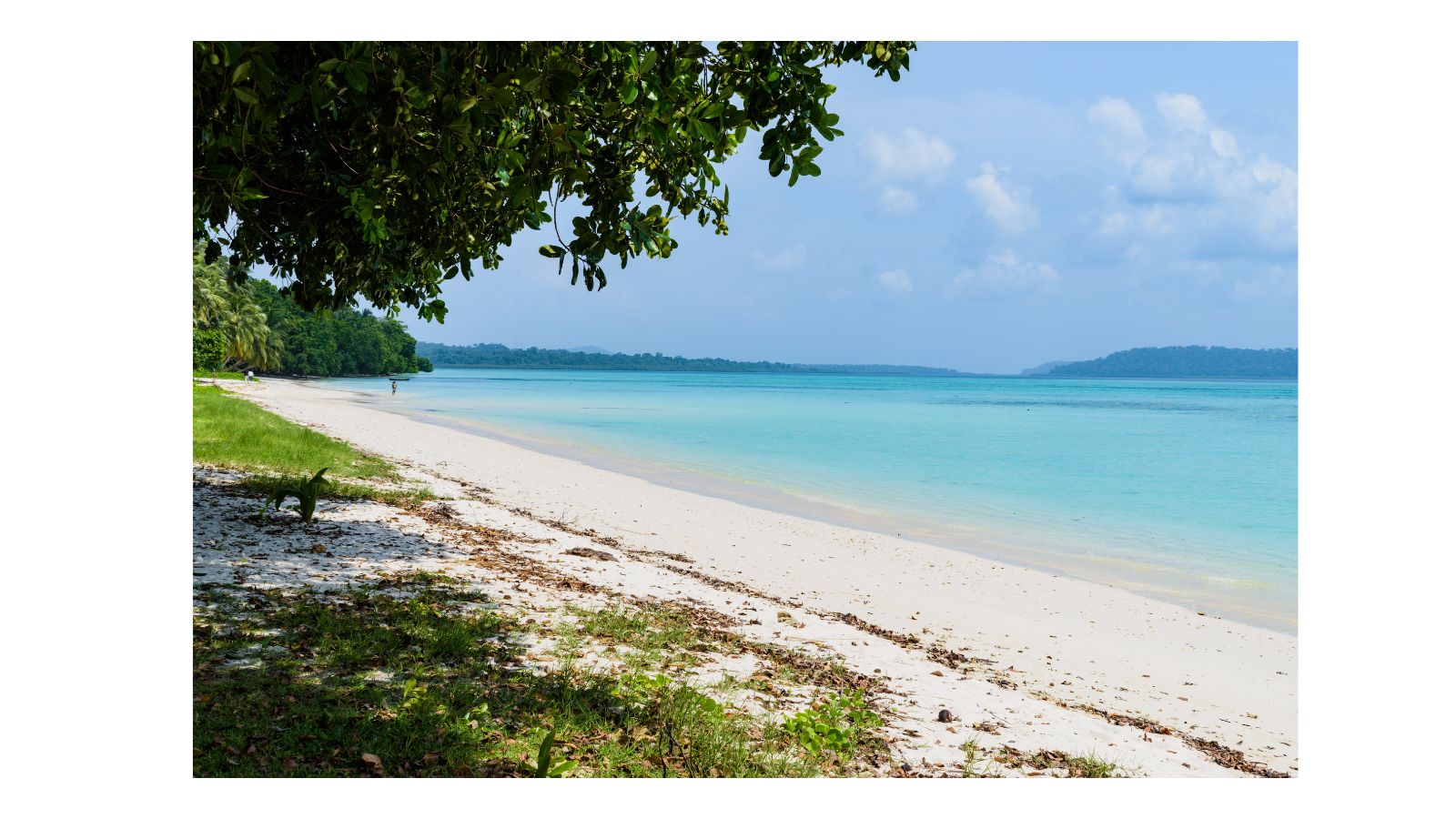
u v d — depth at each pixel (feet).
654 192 17.38
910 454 122.11
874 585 43.06
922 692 24.82
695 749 17.48
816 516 67.41
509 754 16.34
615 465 94.89
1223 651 35.83
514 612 26.35
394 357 546.67
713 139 15.84
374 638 21.66
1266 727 27.07
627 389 441.68
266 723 16.22
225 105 13.14
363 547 33.19
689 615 29.89
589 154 14.73
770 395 380.58
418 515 42.65
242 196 15.81
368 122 13.84
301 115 18.71
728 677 22.68
